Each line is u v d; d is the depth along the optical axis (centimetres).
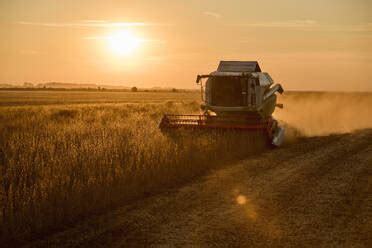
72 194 1067
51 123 2661
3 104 5662
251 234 895
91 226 955
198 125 2106
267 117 2494
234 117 2280
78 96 9362
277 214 1024
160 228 935
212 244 844
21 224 923
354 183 1324
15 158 1458
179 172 1420
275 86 2625
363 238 870
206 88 2317
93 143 1661
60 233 919
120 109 4225
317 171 1508
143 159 1423
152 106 4766
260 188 1271
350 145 2158
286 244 841
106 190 1129
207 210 1059
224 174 1467
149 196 1198
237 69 2388
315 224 953
